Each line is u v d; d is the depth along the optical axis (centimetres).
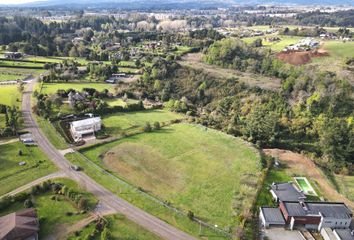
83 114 13900
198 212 8125
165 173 9944
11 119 12150
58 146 11169
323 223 7712
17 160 10119
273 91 16300
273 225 7825
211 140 12288
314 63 19662
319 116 13925
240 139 12412
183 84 18188
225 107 15762
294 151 12269
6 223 7038
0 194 8456
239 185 9375
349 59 19238
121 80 18600
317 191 9394
